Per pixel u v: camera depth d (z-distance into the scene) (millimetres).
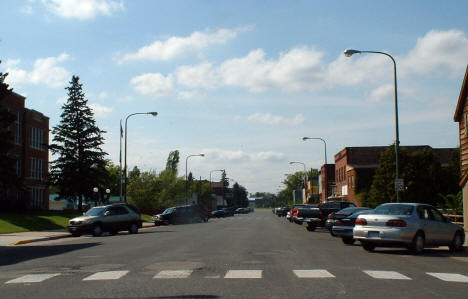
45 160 58938
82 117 54438
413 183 37750
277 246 18812
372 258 14633
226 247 18344
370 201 39656
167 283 9961
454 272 11617
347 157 67062
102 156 55000
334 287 9438
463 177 25875
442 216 17422
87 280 10523
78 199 56906
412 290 9133
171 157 107438
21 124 53344
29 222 35312
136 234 29125
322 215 31016
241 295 8625
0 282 10492
